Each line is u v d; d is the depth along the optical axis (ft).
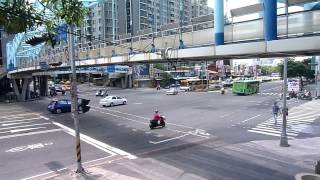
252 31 55.06
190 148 77.66
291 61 369.91
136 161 67.82
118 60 96.32
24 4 21.49
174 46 75.15
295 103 174.70
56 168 64.59
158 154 72.84
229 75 476.95
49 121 126.21
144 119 124.47
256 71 494.18
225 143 82.17
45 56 160.25
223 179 56.39
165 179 57.11
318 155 70.13
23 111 164.04
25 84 231.50
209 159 68.28
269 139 86.43
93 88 344.49
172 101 192.95
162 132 97.45
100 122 119.14
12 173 62.03
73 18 23.09
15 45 197.16
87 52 118.01
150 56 80.94
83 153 74.90
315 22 47.50
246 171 60.29
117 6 238.68
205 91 278.05
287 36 50.08
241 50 55.01
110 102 171.53
